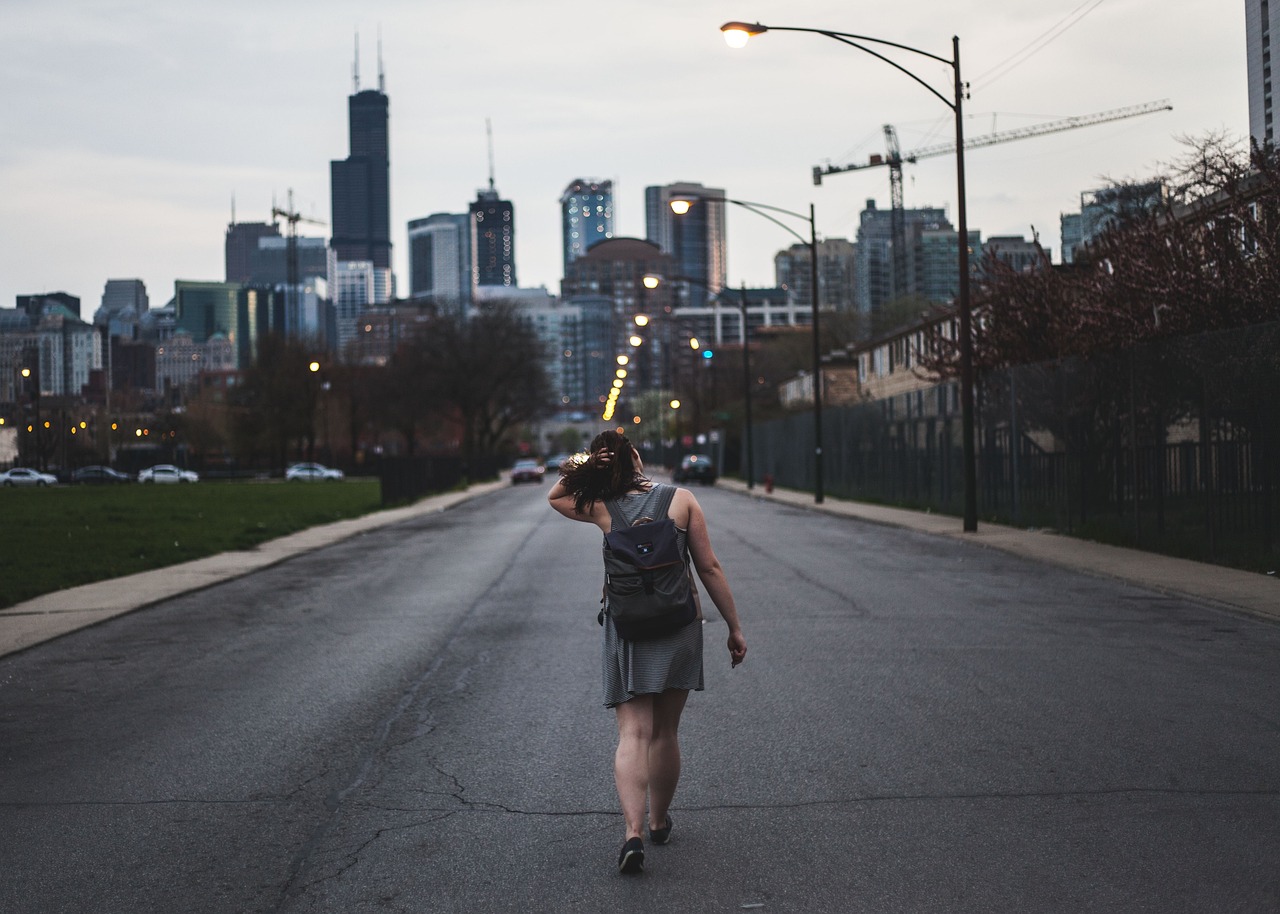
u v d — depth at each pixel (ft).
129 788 21.85
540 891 16.14
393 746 24.73
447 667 34.09
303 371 326.44
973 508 80.02
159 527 100.07
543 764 22.90
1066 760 22.16
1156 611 42.04
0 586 55.06
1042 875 16.20
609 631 17.33
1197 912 14.80
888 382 205.98
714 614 43.06
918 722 25.53
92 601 51.29
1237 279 60.44
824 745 23.70
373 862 17.49
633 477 17.78
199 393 426.92
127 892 16.43
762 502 142.51
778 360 358.64
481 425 329.31
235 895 16.26
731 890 15.97
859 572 57.16
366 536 94.73
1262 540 50.11
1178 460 58.03
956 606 44.42
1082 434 71.00
